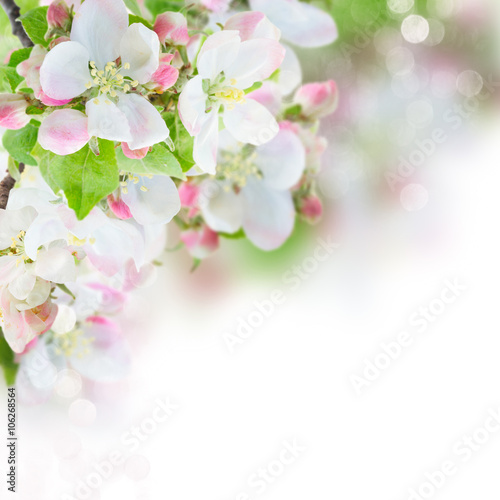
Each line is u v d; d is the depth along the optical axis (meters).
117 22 0.66
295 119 0.76
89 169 0.66
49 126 0.65
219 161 0.76
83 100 0.66
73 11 0.66
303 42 0.75
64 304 0.73
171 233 0.80
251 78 0.68
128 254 0.69
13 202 0.67
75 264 0.68
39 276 0.67
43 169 0.68
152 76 0.66
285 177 0.77
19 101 0.66
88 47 0.66
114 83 0.66
